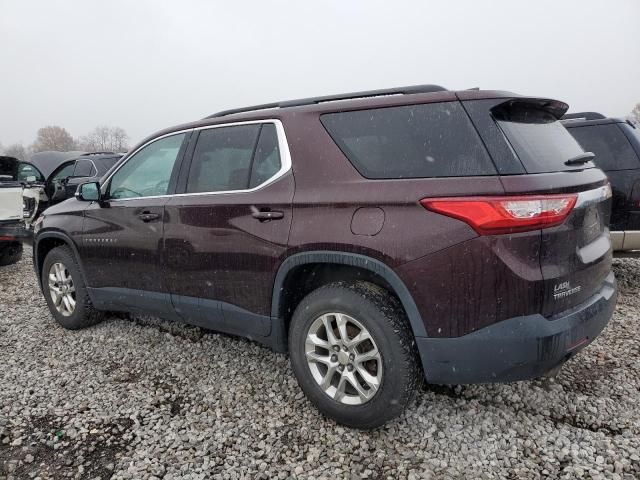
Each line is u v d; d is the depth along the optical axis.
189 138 3.47
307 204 2.67
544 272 2.19
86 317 4.27
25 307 5.18
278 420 2.77
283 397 3.03
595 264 2.51
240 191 3.04
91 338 4.14
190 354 3.73
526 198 2.15
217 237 3.09
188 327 4.30
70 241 4.15
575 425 2.66
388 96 2.67
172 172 3.50
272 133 2.99
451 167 2.32
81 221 4.08
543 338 2.17
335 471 2.33
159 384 3.27
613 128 4.98
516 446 2.47
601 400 2.86
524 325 2.18
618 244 4.97
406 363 2.41
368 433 2.62
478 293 2.21
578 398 2.89
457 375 2.34
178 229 3.32
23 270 7.22
